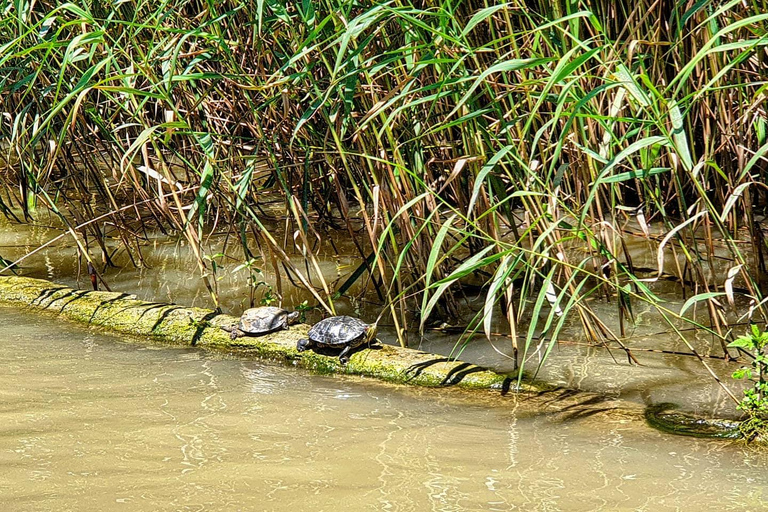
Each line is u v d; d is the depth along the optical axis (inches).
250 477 160.1
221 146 281.4
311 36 189.9
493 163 180.1
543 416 191.0
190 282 293.6
